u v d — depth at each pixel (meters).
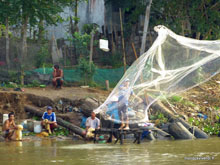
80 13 37.69
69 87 23.34
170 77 13.35
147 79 13.22
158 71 13.17
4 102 18.84
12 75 23.47
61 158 9.52
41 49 24.86
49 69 24.31
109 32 36.53
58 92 21.12
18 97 19.09
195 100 20.06
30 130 16.92
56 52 25.69
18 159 9.50
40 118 18.33
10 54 23.70
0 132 15.88
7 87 21.98
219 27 26.20
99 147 12.12
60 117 17.73
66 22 36.84
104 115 13.41
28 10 23.62
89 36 29.33
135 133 13.35
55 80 22.31
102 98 19.25
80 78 24.25
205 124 17.52
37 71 24.06
